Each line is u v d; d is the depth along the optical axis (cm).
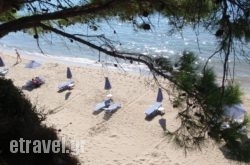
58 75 2688
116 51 600
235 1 367
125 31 4534
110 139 1744
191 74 503
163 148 1652
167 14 507
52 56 3597
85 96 2273
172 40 4184
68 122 1906
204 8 396
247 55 394
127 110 2056
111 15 609
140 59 580
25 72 2772
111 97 2236
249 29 371
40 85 2472
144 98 2216
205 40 3912
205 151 1558
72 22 680
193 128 504
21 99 1044
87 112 2047
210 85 477
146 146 1680
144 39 4294
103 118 1966
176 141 526
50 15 554
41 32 771
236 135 470
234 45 385
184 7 459
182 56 526
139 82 2430
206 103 472
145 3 519
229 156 481
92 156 1572
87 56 3556
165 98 2125
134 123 1906
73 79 2569
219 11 381
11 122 850
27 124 902
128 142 1719
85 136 1762
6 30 559
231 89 463
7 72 2748
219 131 471
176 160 1549
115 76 2569
